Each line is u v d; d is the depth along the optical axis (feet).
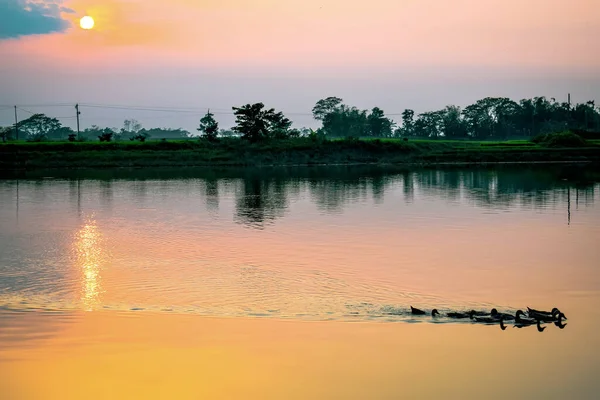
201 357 65.10
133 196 212.23
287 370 62.13
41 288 91.81
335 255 113.50
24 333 71.61
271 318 77.20
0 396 56.90
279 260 109.70
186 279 96.78
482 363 63.87
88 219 160.45
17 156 374.43
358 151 415.85
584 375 61.26
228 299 85.87
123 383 59.41
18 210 178.40
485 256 112.47
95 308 81.41
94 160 376.68
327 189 231.71
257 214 166.71
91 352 66.18
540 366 63.26
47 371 61.72
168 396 57.00
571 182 252.21
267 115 421.18
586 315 78.69
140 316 77.97
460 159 409.49
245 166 381.60
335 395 57.31
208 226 147.54
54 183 263.08
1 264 107.65
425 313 78.89
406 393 57.77
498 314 77.20
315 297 86.69
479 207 179.11
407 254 114.21
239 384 59.16
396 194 213.46
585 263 106.93
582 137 481.46
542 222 150.92
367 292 89.20
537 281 95.35
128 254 115.75
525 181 260.01
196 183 260.42
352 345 68.28
